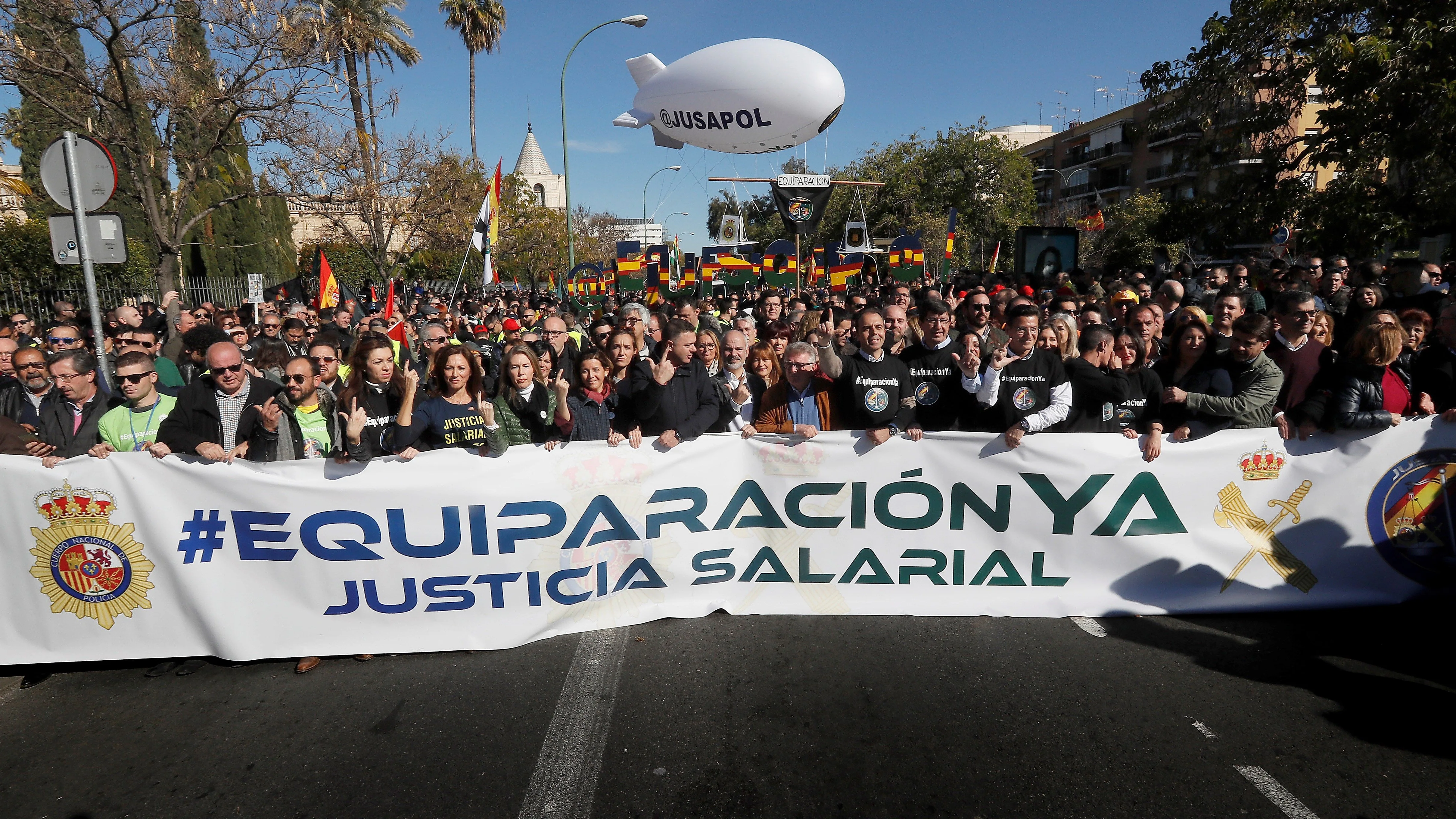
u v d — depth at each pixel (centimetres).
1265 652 368
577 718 323
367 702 341
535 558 391
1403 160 1266
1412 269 669
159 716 334
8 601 361
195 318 772
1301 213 1428
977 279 1201
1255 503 404
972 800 271
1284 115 1438
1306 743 297
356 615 381
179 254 1595
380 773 291
